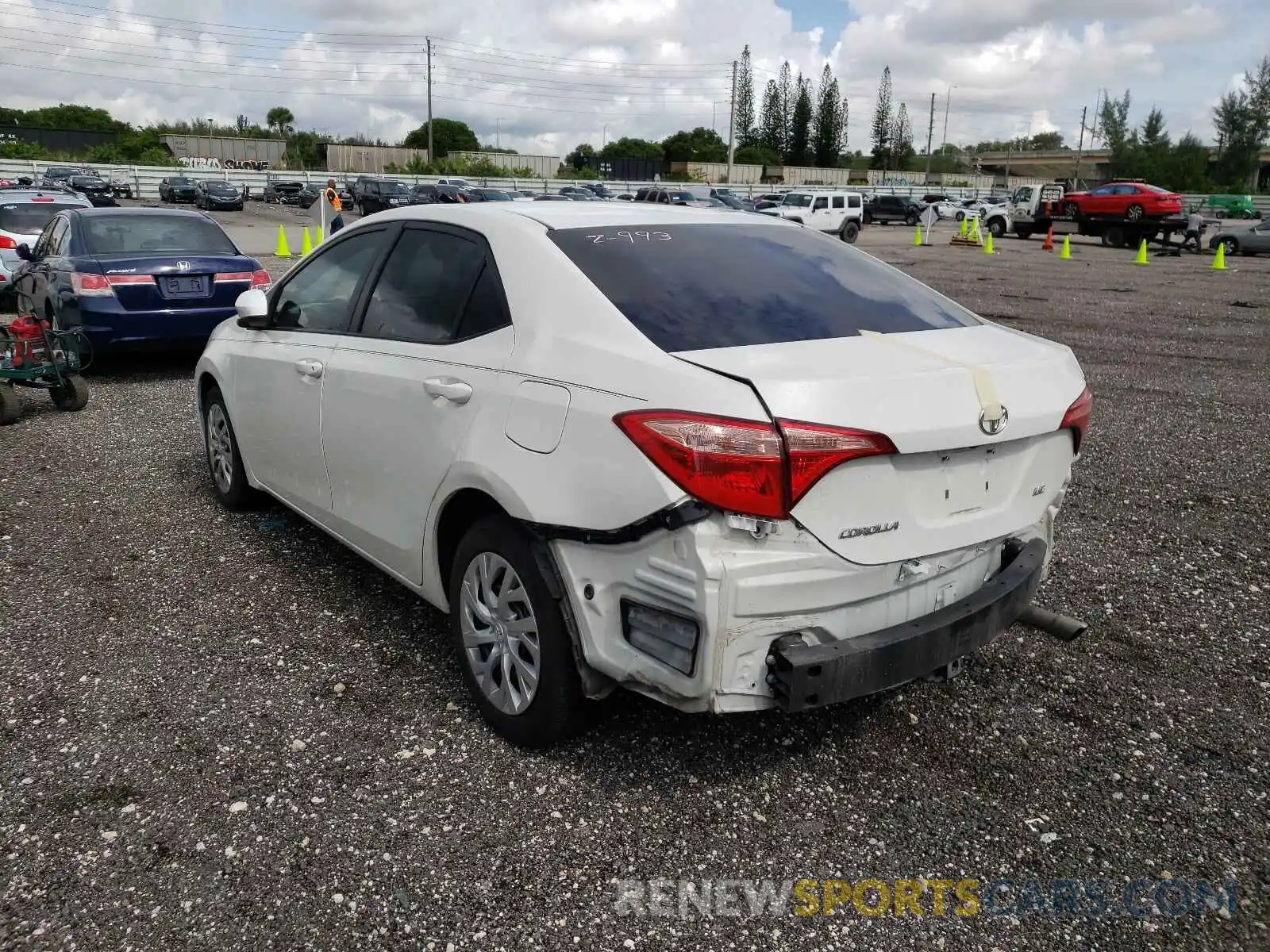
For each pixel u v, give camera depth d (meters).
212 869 2.69
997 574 3.10
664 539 2.59
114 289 8.42
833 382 2.57
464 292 3.46
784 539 2.54
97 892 2.60
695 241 3.51
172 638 4.02
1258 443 7.46
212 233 9.77
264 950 2.42
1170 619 4.33
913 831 2.89
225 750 3.23
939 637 2.80
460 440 3.21
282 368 4.41
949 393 2.72
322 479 4.20
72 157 73.62
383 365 3.66
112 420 7.73
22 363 7.56
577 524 2.79
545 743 3.17
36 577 4.63
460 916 2.53
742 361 2.68
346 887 2.63
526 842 2.81
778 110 130.25
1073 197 37.72
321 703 3.53
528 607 3.06
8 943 2.42
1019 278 22.38
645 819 2.92
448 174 76.12
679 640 2.62
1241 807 3.02
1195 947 2.47
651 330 2.88
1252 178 94.94
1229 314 15.87
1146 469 6.72
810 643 2.64
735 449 2.47
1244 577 4.82
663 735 3.34
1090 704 3.61
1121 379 10.12
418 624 4.17
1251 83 92.50
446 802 2.97
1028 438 2.99
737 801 3.00
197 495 5.88
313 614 4.26
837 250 3.87
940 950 2.46
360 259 4.15
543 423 2.90
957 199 67.25
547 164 89.50
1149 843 2.85
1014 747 3.32
